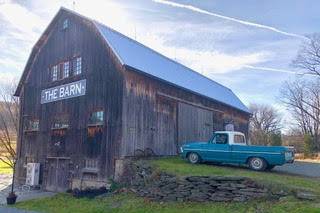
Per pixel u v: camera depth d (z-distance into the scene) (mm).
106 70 19984
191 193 13969
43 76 24734
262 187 12688
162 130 21109
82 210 14750
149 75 19953
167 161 18438
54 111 23172
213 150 17531
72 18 23078
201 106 25594
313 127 57906
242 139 18359
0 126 42906
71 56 22609
